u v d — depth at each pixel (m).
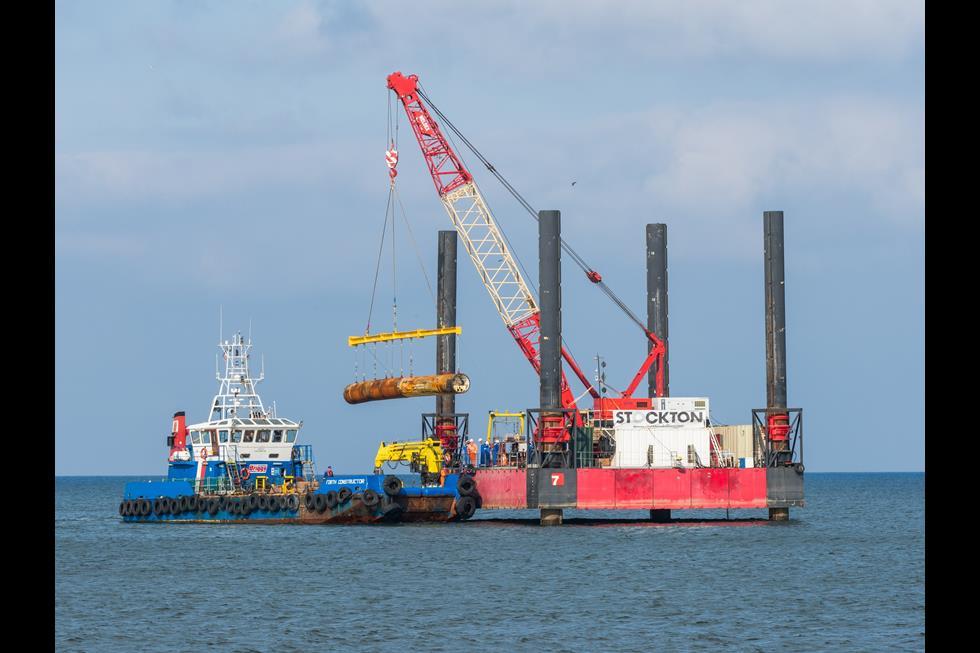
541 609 181.00
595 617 173.50
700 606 183.75
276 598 194.50
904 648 149.75
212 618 175.50
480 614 176.38
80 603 191.38
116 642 157.38
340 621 171.50
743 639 156.25
